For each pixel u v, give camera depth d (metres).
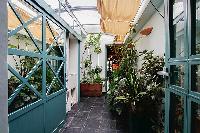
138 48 8.04
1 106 0.69
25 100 3.65
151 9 5.06
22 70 4.44
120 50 7.36
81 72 10.54
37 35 5.63
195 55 1.75
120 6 3.72
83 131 5.05
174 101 2.56
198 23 2.36
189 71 1.89
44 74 4.07
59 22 5.16
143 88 4.55
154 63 4.50
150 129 4.38
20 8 4.35
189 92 1.89
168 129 2.58
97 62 10.85
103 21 5.52
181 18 2.29
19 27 3.00
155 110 4.38
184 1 2.07
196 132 1.86
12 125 2.79
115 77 6.55
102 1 3.64
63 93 5.77
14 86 3.80
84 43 10.52
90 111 7.12
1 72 0.69
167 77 2.67
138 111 4.37
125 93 4.61
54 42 4.88
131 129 4.46
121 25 5.88
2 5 0.69
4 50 0.70
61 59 5.51
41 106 3.94
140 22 6.51
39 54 3.76
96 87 10.11
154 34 5.36
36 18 3.65
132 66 6.14
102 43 10.85
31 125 3.45
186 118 1.97
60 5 5.59
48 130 4.38
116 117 6.27
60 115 5.41
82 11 7.00
